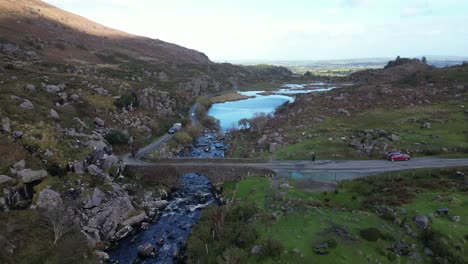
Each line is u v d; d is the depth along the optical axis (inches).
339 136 3307.1
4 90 2689.5
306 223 1722.4
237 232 1701.5
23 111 2432.3
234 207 2084.2
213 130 4980.3
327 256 1413.6
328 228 1648.6
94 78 4554.6
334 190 2219.5
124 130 3646.7
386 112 4047.7
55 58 5925.2
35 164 2059.5
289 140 3393.2
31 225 1716.3
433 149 2721.5
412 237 1529.3
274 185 2357.3
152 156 3250.5
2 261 1445.6
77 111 3447.3
